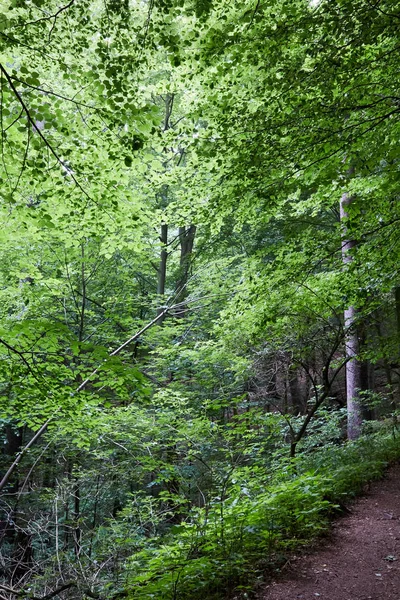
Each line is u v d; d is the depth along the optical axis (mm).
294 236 7766
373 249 7180
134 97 5422
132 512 8578
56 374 5980
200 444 9297
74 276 11203
